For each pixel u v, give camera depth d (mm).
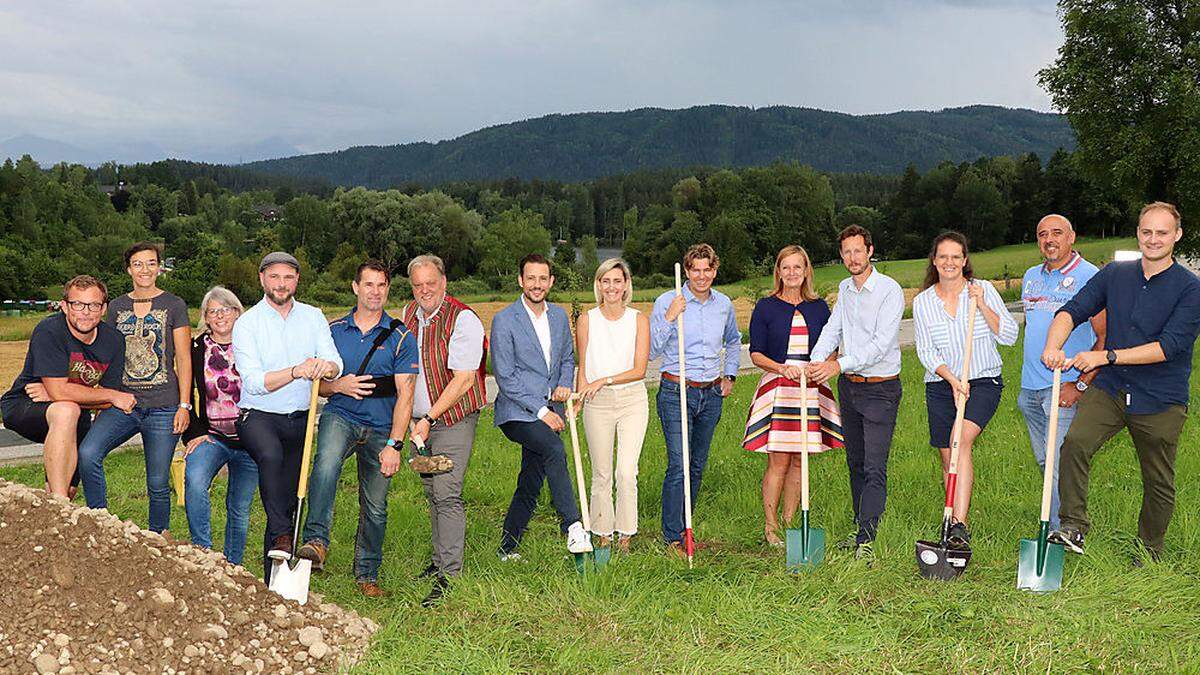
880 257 120875
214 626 4832
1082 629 5129
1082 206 107062
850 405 7000
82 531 5109
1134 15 30359
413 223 104500
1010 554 6570
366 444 6242
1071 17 31219
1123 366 6156
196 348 6367
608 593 5766
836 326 7027
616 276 6773
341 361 6133
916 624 5301
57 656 4402
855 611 5516
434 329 6289
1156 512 6246
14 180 103312
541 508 8531
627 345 6828
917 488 8609
